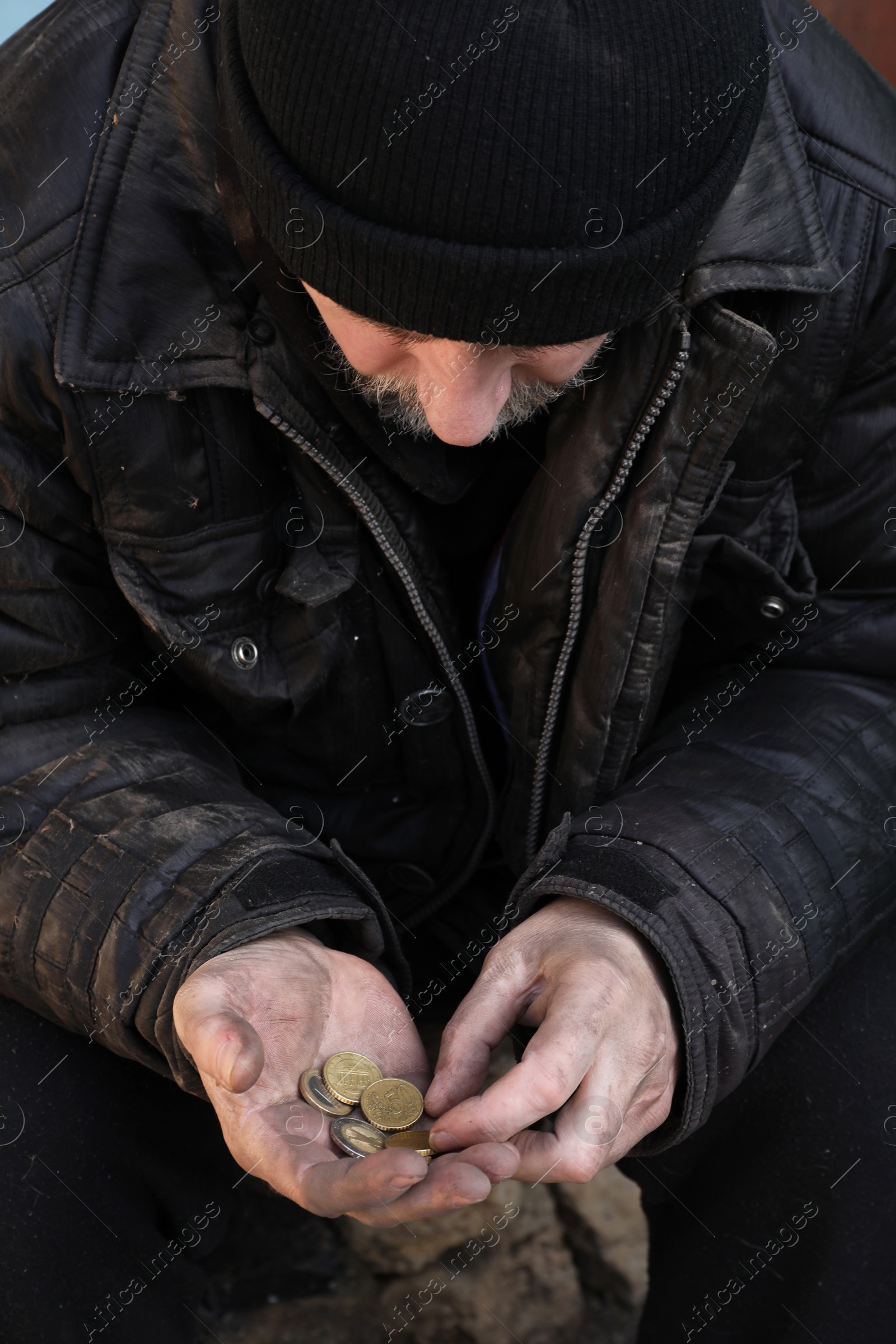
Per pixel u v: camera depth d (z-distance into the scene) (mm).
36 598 1159
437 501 1164
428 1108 1067
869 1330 1136
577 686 1180
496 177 988
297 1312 1323
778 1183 1158
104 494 1144
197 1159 1191
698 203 1027
